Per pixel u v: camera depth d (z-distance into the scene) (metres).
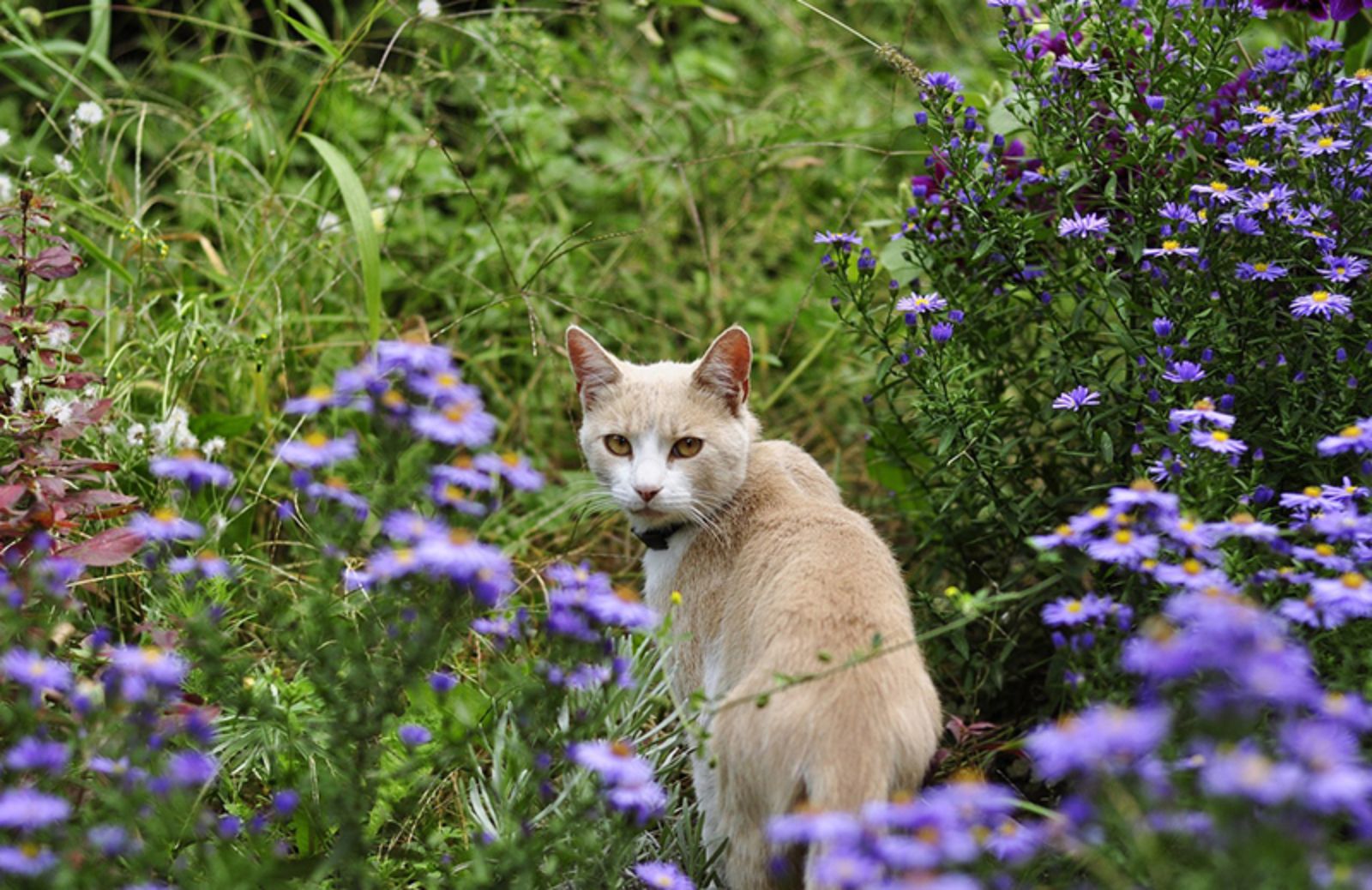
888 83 7.97
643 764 3.34
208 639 3.23
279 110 7.61
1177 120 4.26
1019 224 4.35
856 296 4.54
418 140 6.55
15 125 7.27
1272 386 4.07
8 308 4.61
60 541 3.94
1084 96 4.34
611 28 7.81
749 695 3.40
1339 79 4.17
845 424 6.35
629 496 4.17
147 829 3.14
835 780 3.14
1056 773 2.58
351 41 5.87
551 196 6.92
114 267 5.13
